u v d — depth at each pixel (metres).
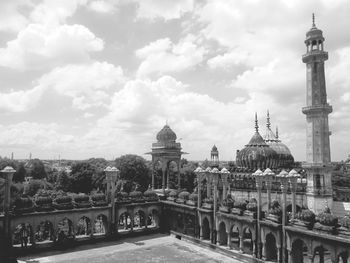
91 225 53.31
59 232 53.00
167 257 45.25
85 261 43.50
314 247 35.09
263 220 41.97
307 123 64.94
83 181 92.44
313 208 61.22
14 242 51.75
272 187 67.88
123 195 57.69
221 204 50.31
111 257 45.25
